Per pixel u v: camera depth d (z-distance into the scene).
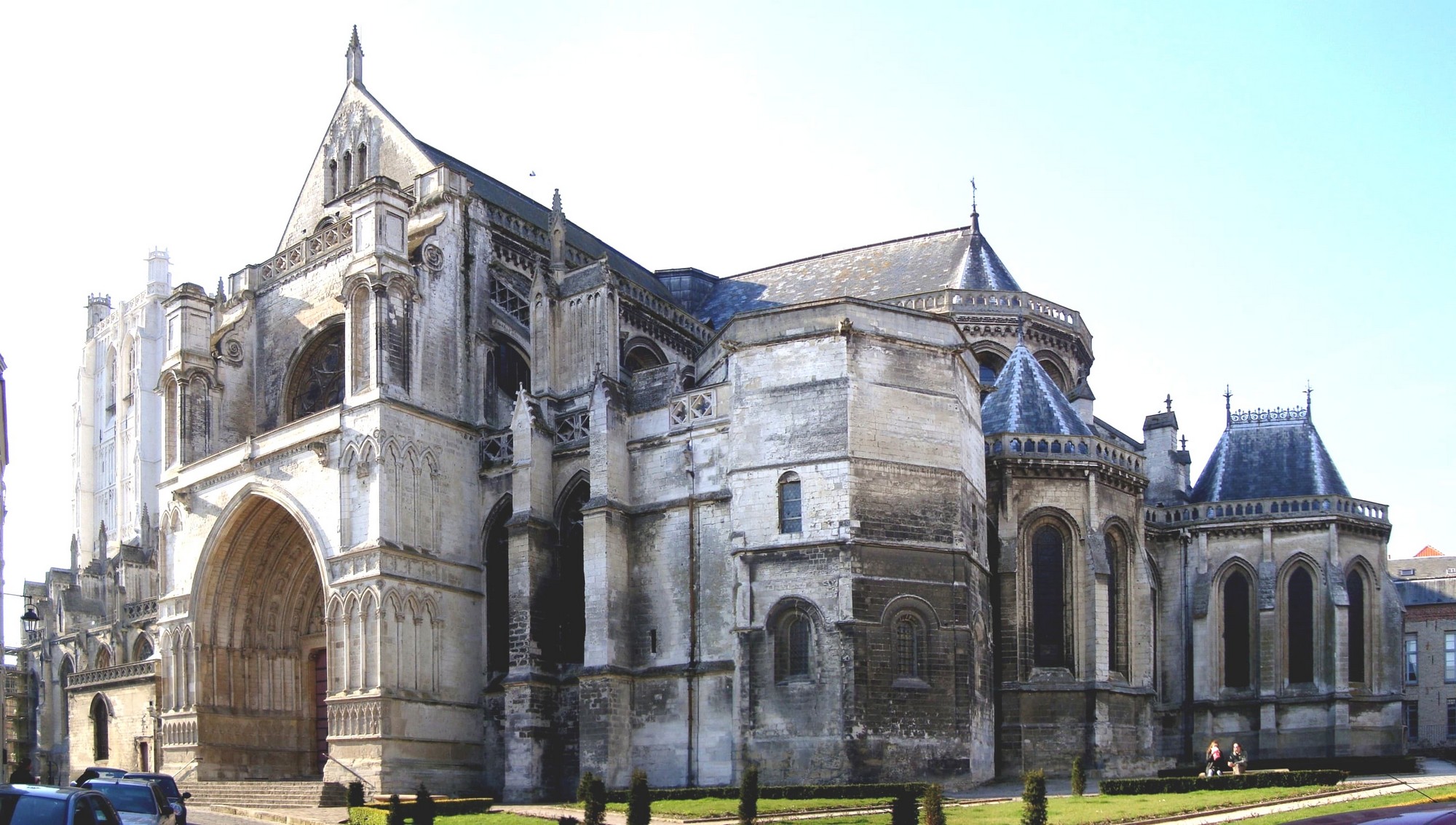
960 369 53.94
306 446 58.75
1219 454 72.06
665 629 54.09
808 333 52.16
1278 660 65.56
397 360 57.91
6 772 51.22
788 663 50.44
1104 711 55.47
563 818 37.84
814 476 50.97
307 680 65.06
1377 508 68.00
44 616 97.69
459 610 58.50
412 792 54.41
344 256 64.06
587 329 60.19
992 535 57.38
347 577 56.00
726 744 51.62
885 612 50.00
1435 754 77.56
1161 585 68.69
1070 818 35.59
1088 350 77.62
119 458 155.25
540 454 57.97
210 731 61.69
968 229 78.44
